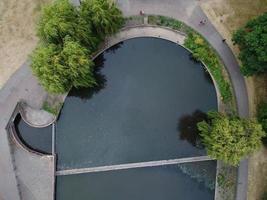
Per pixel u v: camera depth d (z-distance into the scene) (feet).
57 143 167.94
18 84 166.61
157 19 166.81
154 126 168.45
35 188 165.07
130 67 168.86
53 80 145.28
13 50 167.63
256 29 147.23
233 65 165.78
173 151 167.94
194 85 168.14
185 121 168.14
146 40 168.14
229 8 167.22
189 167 167.53
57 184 167.22
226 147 142.10
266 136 156.76
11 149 165.68
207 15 167.02
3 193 164.86
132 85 168.76
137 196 167.32
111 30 155.33
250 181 164.55
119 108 168.45
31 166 165.78
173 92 168.35
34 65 144.46
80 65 144.97
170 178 167.73
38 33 147.95
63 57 142.82
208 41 166.40
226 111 165.17
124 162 167.84
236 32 156.56
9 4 168.14
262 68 152.35
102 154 168.14
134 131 168.25
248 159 164.35
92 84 163.53
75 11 148.97
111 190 167.43
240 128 141.49
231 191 164.66
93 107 168.86
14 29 168.14
